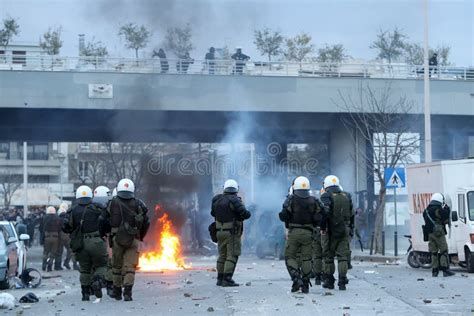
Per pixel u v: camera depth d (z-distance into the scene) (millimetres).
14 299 19266
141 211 18625
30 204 104750
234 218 21656
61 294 22172
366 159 52125
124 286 18750
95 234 18906
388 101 49375
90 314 16531
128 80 46469
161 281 24359
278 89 48312
